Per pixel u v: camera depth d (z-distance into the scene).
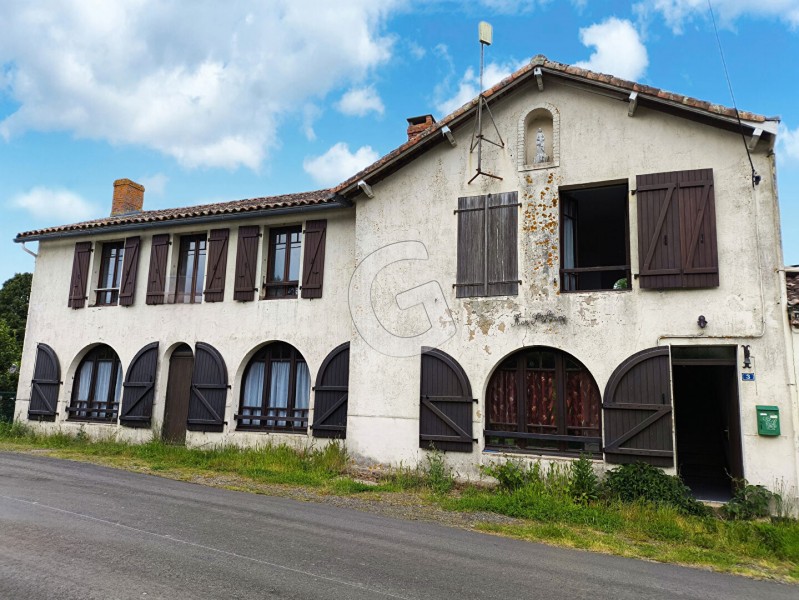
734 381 8.21
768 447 7.47
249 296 11.84
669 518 6.93
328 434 10.62
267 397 11.65
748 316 7.81
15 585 4.00
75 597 3.84
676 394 11.59
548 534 6.48
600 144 9.03
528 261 9.22
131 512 6.48
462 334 9.47
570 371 8.94
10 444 12.42
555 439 8.71
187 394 12.40
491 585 4.58
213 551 5.04
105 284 13.92
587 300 8.73
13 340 20.61
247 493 8.16
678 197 8.37
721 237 8.12
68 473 9.09
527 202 9.38
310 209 11.39
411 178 10.32
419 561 5.13
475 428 9.13
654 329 8.27
